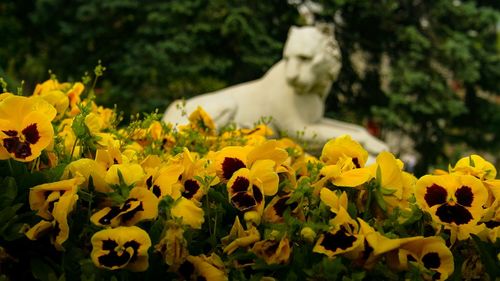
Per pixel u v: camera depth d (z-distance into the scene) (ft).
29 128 4.92
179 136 8.04
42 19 40.47
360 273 4.83
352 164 5.55
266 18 38.29
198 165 5.62
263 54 36.60
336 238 5.00
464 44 39.60
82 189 5.03
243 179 5.34
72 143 5.91
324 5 38.83
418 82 38.04
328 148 5.84
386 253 5.10
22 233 4.82
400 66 39.32
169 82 35.45
